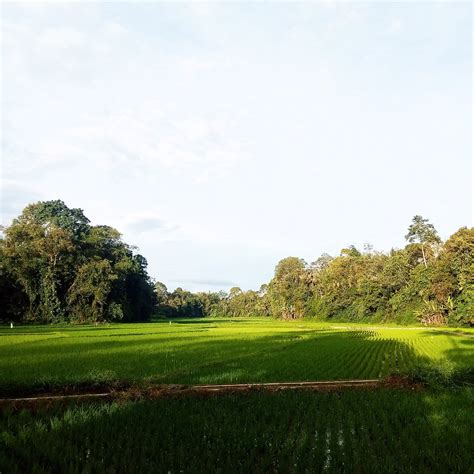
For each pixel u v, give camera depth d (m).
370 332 66.56
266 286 196.25
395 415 14.61
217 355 32.94
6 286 85.06
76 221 112.38
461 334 61.44
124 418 13.48
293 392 18.50
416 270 93.94
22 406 15.83
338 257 127.06
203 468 9.49
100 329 68.75
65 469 9.36
